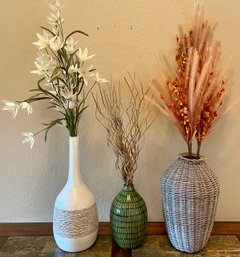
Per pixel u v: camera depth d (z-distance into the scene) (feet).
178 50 3.33
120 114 3.55
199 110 2.90
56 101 3.13
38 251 3.28
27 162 3.70
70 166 3.22
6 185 3.75
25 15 3.40
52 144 3.67
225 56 3.44
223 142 3.65
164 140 3.65
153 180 3.74
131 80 3.52
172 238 3.27
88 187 3.72
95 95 3.55
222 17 3.38
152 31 3.43
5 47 3.45
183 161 3.15
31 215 3.83
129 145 3.24
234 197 3.76
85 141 3.65
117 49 3.47
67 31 3.42
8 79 3.51
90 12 3.39
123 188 3.32
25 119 3.60
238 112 3.58
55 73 2.83
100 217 3.84
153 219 3.81
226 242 3.47
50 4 3.15
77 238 3.18
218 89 3.03
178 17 3.39
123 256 3.19
